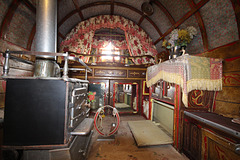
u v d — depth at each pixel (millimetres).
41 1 1807
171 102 2771
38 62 1708
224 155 1498
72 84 1588
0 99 2188
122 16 4434
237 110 2043
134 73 4945
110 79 4965
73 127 1573
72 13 3658
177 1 2967
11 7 2219
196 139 2012
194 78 2121
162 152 2363
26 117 1354
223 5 2174
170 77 2598
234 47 2135
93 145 2588
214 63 2234
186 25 3113
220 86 2188
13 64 2439
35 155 1371
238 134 1278
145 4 3580
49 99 1390
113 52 5246
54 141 1376
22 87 1367
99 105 4938
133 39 4590
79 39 4277
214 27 2471
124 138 2922
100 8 4039
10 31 2371
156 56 4656
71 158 1430
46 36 1807
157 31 4160
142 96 4992
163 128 3295
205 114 2115
